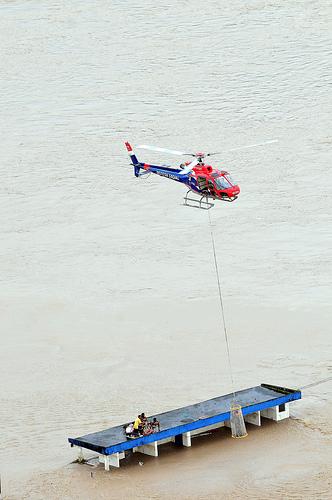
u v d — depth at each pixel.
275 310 113.00
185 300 117.56
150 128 174.38
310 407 89.62
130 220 143.62
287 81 186.50
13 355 105.62
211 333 108.38
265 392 88.56
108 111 181.38
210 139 168.50
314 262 125.88
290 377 96.38
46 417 91.06
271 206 144.25
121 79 193.00
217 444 83.38
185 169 98.31
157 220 143.00
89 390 96.44
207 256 130.12
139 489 76.25
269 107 177.88
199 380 96.88
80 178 158.12
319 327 107.81
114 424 88.44
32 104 185.88
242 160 160.12
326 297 115.69
